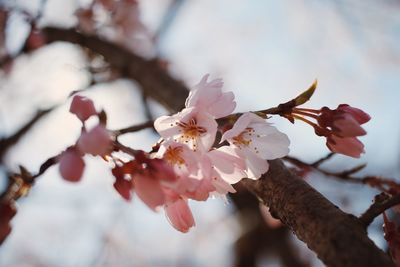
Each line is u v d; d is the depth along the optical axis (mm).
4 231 338
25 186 341
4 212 338
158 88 587
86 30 678
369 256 294
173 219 343
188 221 342
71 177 318
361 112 347
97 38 667
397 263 346
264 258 758
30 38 638
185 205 342
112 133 344
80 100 327
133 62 631
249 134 354
